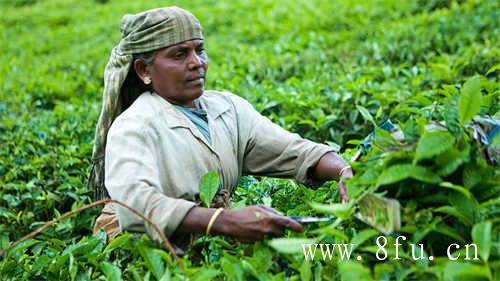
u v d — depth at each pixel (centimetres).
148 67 266
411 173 200
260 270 219
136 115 258
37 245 300
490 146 226
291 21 938
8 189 406
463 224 208
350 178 233
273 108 482
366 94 468
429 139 201
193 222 229
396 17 864
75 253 262
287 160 277
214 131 268
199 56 265
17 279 266
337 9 938
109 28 1130
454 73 489
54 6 1499
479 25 701
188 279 211
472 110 211
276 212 227
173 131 259
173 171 253
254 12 1065
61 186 387
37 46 1059
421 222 206
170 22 257
